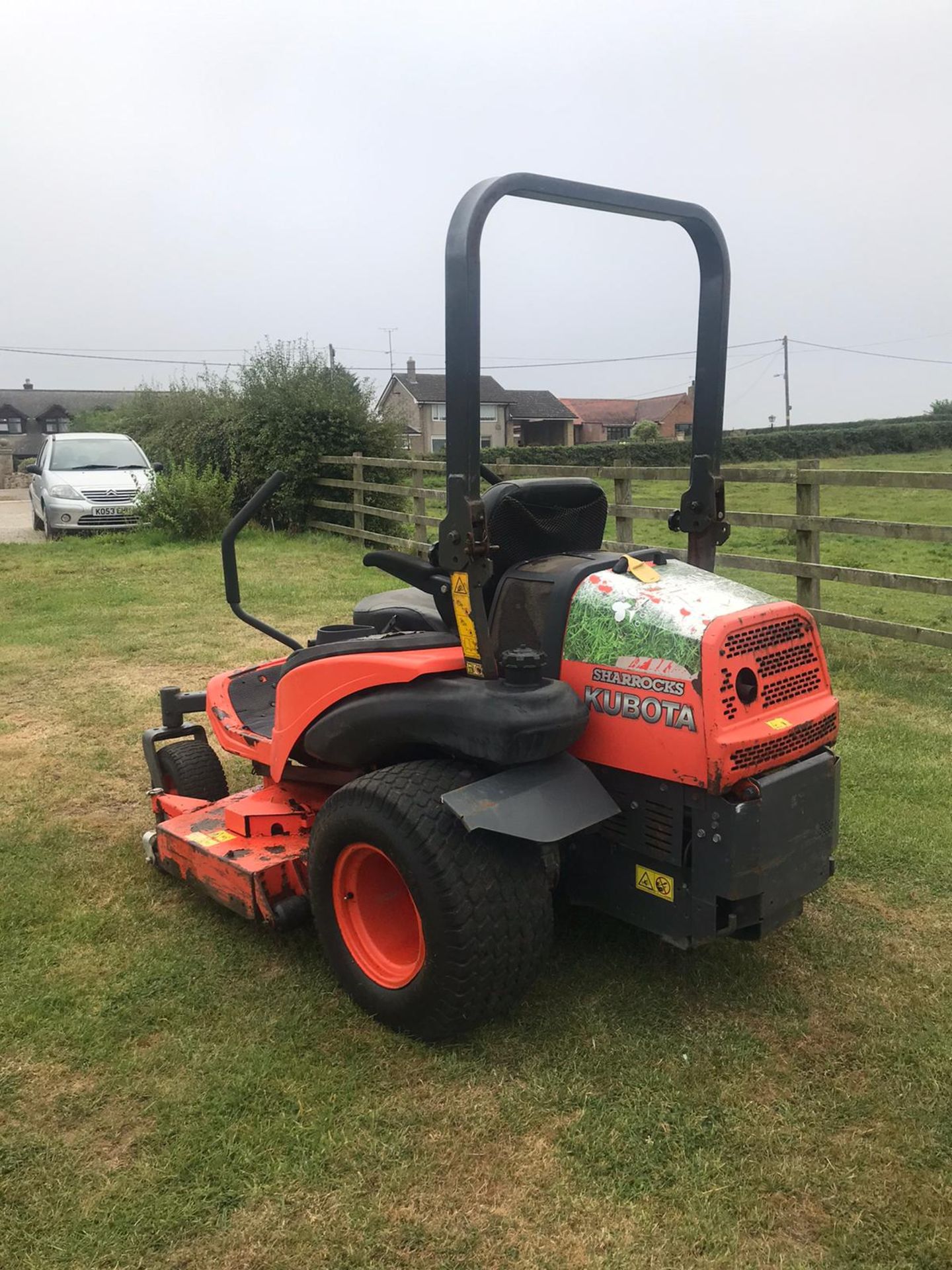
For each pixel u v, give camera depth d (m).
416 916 2.90
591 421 74.31
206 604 9.26
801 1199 2.28
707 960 3.24
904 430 47.12
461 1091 2.63
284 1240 2.19
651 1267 2.10
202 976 3.21
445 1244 2.17
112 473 14.81
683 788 2.65
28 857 4.11
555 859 2.90
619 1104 2.58
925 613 9.23
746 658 2.62
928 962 3.25
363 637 3.38
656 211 2.94
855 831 4.20
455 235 2.53
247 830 3.54
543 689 2.62
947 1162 2.38
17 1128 2.54
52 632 8.12
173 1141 2.48
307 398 14.12
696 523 3.36
